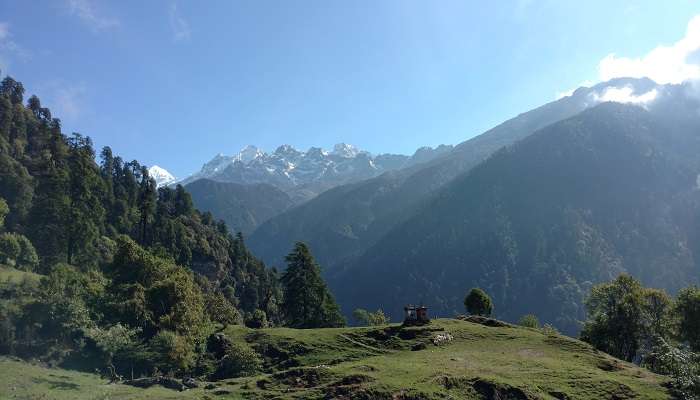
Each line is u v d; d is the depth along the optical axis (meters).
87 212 116.12
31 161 142.25
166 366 52.28
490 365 40.00
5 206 96.44
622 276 73.56
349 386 32.28
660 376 41.41
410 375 34.97
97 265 106.06
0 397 33.25
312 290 86.94
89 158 142.00
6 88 176.25
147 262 72.31
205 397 33.00
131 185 180.50
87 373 47.91
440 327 55.69
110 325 58.50
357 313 116.25
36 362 46.72
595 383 36.16
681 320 63.38
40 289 60.47
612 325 68.44
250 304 174.00
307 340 56.38
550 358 44.41
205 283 146.00
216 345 58.50
